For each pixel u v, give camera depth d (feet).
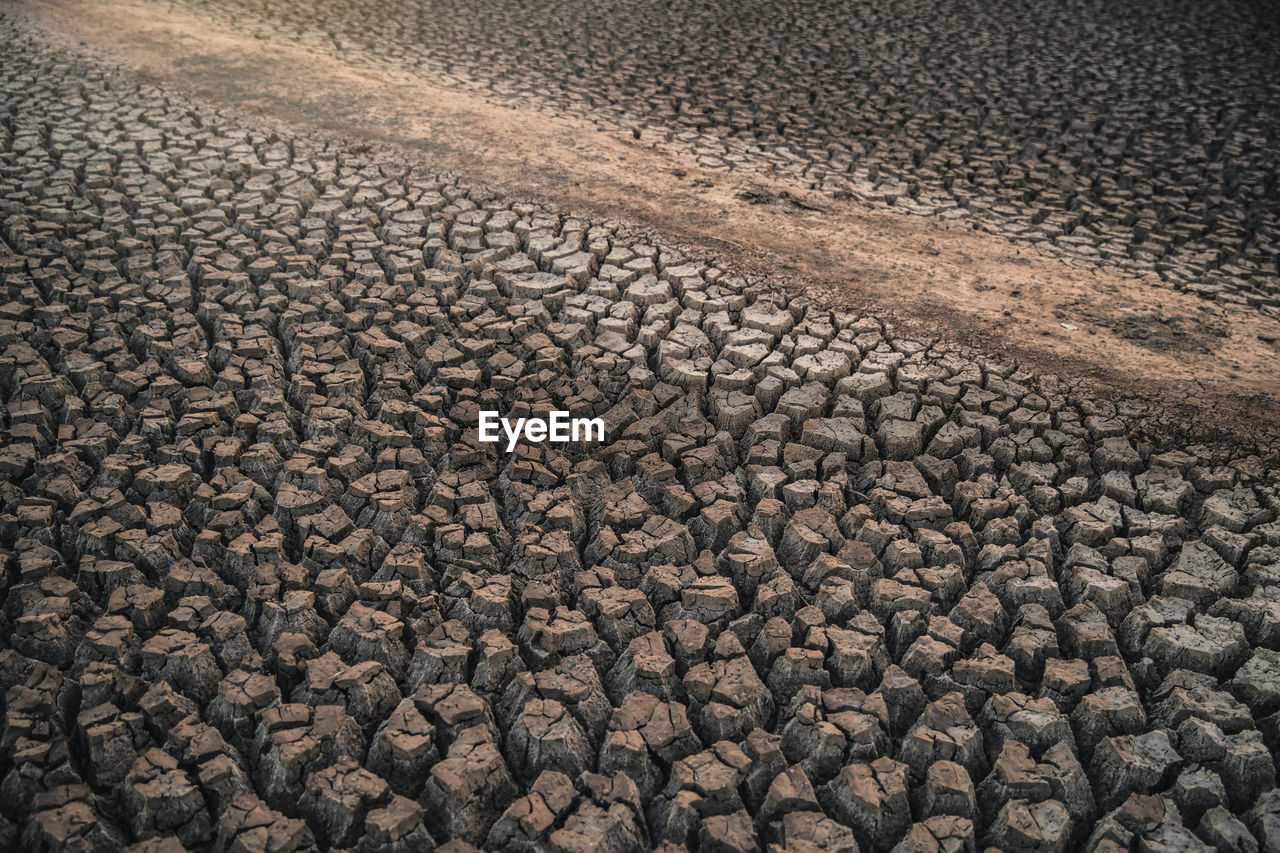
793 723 10.85
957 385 16.63
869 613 12.25
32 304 17.79
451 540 12.98
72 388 15.71
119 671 11.02
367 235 20.84
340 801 9.76
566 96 32.07
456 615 12.22
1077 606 12.33
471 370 16.58
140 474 13.71
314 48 35.88
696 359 17.03
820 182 25.84
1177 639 11.78
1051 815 9.92
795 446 15.01
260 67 32.60
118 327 17.15
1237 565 13.21
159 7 39.55
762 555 12.87
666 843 9.67
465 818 9.93
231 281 18.67
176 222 20.67
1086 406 16.19
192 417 14.82
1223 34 41.55
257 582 12.31
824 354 17.15
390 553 12.88
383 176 24.16
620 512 13.62
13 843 9.51
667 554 13.12
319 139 26.40
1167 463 14.82
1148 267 21.89
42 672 10.81
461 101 30.71
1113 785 10.46
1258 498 14.33
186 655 11.09
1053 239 23.20
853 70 35.81
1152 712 11.27
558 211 22.80
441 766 10.14
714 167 26.53
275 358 16.81
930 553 13.23
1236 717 10.83
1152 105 32.99
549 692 11.07
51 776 9.93
